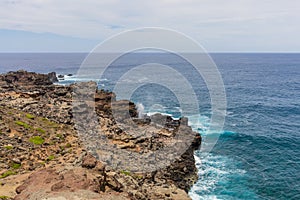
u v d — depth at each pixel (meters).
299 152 62.12
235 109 98.31
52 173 30.66
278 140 68.81
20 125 51.34
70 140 48.84
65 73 194.62
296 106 106.12
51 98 75.31
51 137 49.12
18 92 80.38
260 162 55.84
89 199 24.52
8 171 36.31
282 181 49.19
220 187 45.56
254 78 184.75
